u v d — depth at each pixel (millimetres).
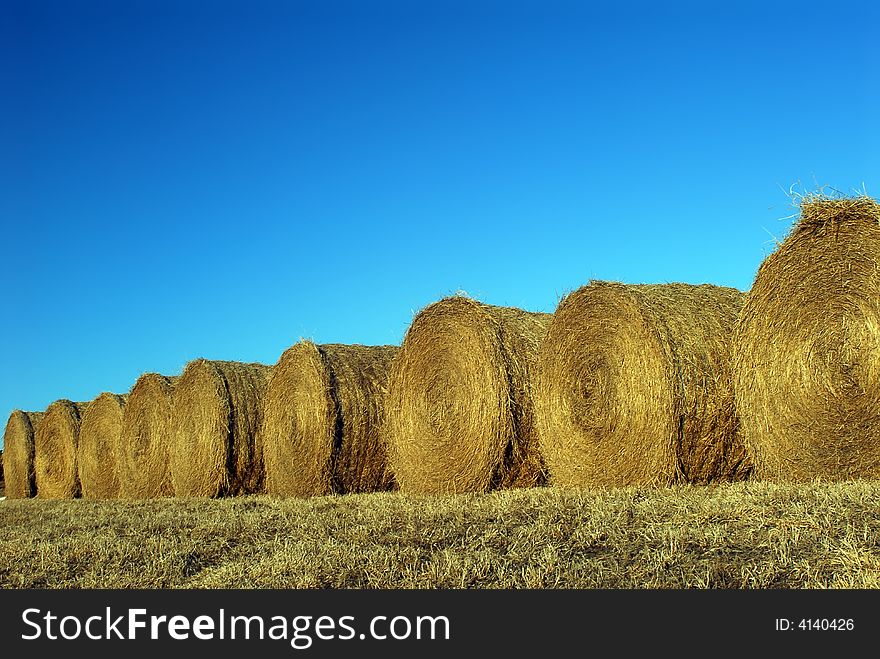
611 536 8328
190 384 20031
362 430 16625
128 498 22984
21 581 9883
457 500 11945
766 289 11016
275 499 16438
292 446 17281
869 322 10031
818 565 6859
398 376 15758
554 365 13438
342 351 17594
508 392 13688
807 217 10594
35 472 29750
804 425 10586
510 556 8180
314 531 10586
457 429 14398
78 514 17359
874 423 10055
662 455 11469
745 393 11195
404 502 12469
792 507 8375
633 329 11977
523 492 12102
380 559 8555
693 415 11352
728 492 9727
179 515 14688
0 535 14383
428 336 15086
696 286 12602
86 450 26078
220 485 18844
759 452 11094
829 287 10406
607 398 12438
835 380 10305
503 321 14164
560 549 8164
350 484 16609
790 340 10766
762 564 7020
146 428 22594
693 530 8070
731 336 11562
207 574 9328
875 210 9984
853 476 10258
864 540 7180
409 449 15430
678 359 11414
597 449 12578
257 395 19469
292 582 8180
